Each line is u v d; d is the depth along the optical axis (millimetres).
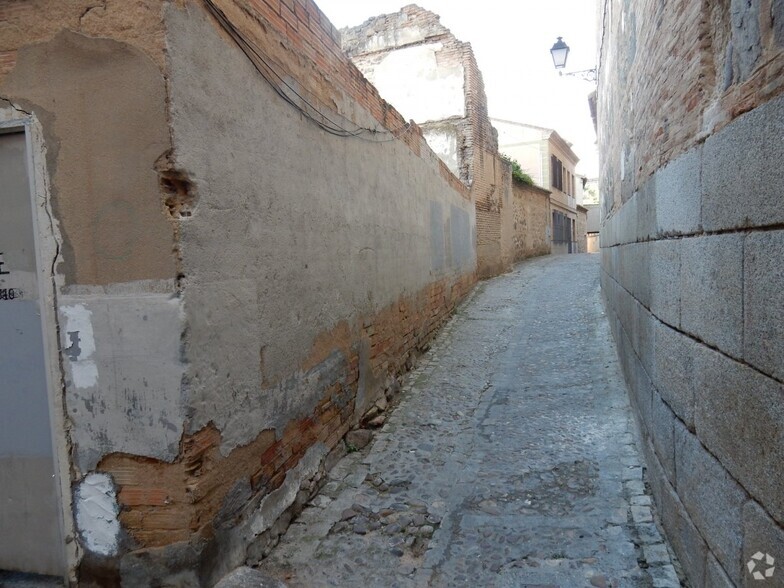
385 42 12539
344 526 3289
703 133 2240
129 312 2369
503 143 23266
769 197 1600
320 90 3861
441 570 2865
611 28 6012
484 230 12758
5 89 2406
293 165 3408
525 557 2926
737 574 1917
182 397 2342
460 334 7996
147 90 2271
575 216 29781
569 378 5820
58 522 2578
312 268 3680
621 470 3768
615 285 6473
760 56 1686
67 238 2408
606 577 2709
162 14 2240
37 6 2350
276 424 3166
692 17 2414
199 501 2430
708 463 2227
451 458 4188
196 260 2420
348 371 4367
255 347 2930
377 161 5180
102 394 2420
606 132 7559
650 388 3521
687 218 2500
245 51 2865
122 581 2451
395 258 5797
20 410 2590
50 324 2443
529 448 4270
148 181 2311
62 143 2369
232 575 2582
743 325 1832
